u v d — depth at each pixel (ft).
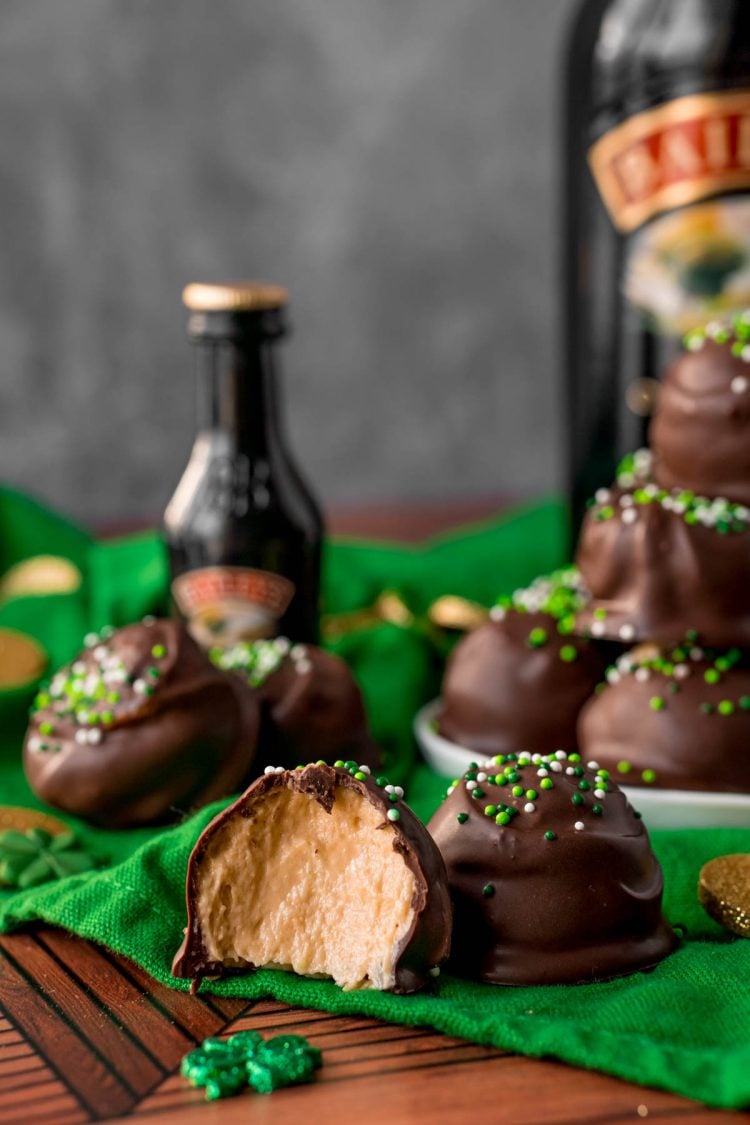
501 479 3.12
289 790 1.32
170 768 1.51
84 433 2.94
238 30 2.87
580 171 1.90
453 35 2.93
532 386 3.09
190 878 1.32
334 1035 1.26
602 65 1.84
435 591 2.03
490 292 3.04
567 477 1.99
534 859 1.31
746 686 1.54
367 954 1.29
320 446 3.08
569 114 1.92
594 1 1.87
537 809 1.32
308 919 1.31
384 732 1.71
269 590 1.72
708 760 1.52
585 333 1.92
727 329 1.60
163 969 1.34
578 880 1.31
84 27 2.81
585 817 1.33
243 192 2.93
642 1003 1.26
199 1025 1.28
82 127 2.84
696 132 1.79
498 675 1.64
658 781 1.53
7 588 2.02
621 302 1.88
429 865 1.29
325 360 3.04
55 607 1.91
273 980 1.31
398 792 1.31
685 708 1.53
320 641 1.78
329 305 3.02
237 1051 1.23
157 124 2.87
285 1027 1.28
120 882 1.39
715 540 1.54
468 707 1.65
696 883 1.42
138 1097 1.21
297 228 2.97
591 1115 1.18
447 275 3.03
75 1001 1.32
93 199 2.87
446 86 2.95
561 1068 1.22
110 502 2.96
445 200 3.00
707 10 1.78
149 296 2.92
